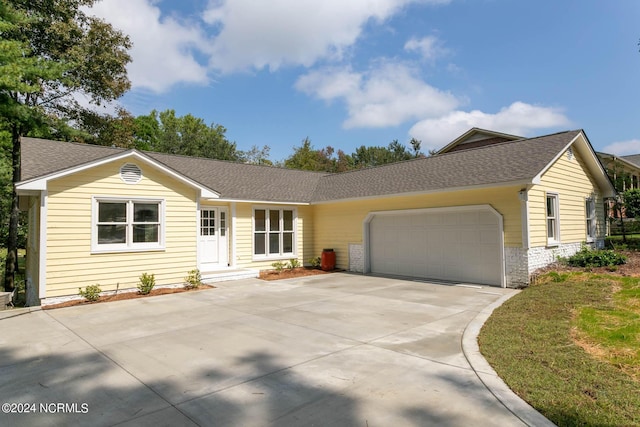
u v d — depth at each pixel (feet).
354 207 50.01
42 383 14.29
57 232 31.27
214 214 46.44
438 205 40.86
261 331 21.34
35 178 29.68
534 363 15.01
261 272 48.57
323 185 58.34
